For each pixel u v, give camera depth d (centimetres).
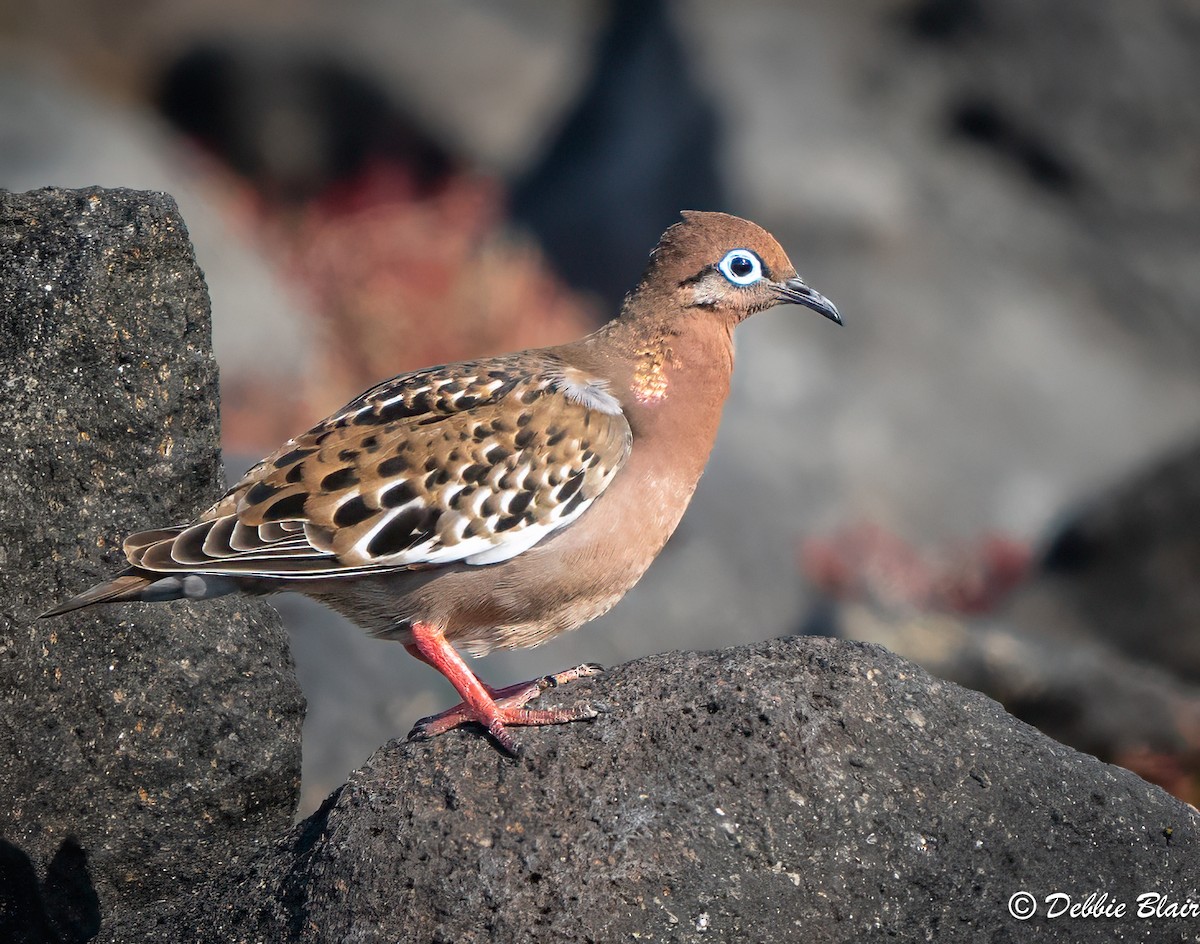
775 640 718
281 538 727
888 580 2131
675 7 3044
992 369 2578
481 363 806
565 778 666
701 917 638
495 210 3083
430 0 3650
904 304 2609
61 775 769
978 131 2852
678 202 2828
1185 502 1809
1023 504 2439
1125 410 2605
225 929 696
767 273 861
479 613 778
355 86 3509
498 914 633
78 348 752
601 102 3141
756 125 2769
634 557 806
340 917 651
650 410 821
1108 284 2722
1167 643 1756
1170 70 2795
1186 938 697
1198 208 2786
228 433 2203
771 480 2291
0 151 2630
